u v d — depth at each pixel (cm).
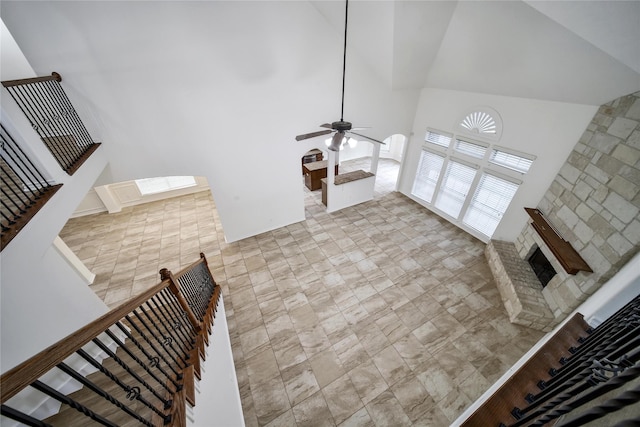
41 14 306
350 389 337
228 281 507
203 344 242
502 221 543
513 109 476
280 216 652
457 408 319
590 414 62
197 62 411
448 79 546
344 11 422
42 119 315
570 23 227
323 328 414
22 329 198
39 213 237
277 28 441
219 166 516
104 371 112
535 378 207
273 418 311
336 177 726
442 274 516
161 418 152
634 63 224
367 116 629
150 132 429
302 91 520
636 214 285
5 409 69
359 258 562
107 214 746
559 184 423
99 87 368
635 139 304
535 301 399
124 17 344
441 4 358
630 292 256
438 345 387
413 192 783
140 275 534
